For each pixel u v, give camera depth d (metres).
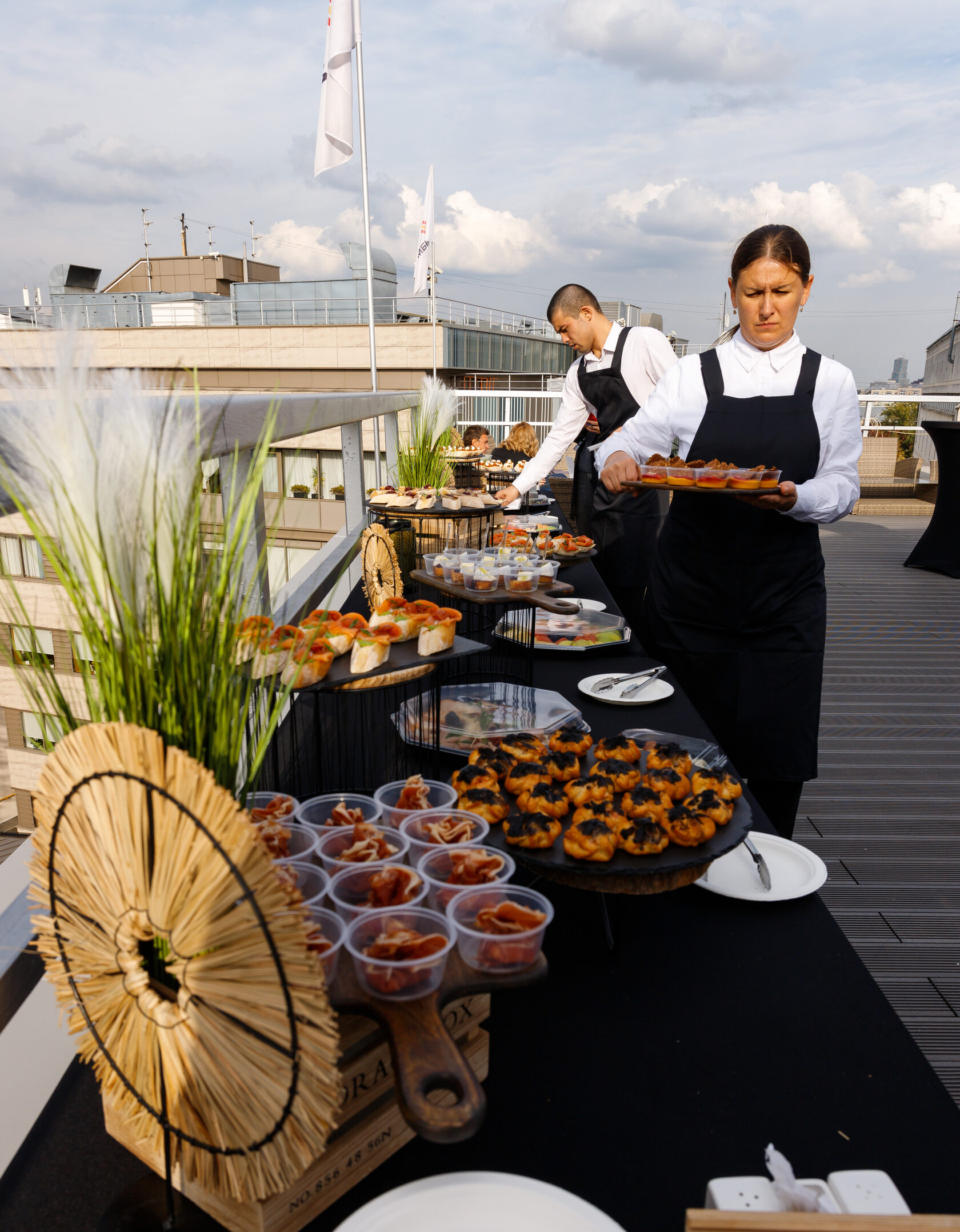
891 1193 0.58
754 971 0.90
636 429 2.26
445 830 0.83
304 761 1.23
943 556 6.51
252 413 1.36
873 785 2.84
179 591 0.56
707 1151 0.67
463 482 3.56
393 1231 0.53
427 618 1.10
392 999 0.59
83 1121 0.69
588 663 1.94
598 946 0.94
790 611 2.05
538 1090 0.73
